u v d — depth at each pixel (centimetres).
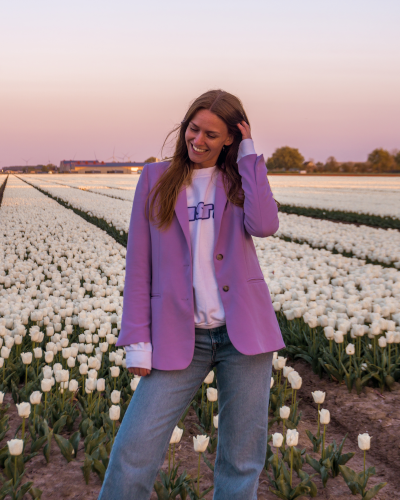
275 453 288
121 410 336
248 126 196
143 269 196
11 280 730
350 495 264
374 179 6719
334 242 1177
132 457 173
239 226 195
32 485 268
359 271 822
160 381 183
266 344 190
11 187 4103
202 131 189
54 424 311
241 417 187
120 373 406
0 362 371
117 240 1238
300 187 4144
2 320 476
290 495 257
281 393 366
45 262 903
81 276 779
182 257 193
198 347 191
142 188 201
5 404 370
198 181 201
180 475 273
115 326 518
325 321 443
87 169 14025
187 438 327
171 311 188
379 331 412
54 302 597
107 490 173
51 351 360
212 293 191
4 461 280
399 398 381
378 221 1644
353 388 401
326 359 427
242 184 193
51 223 1509
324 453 283
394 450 311
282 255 995
